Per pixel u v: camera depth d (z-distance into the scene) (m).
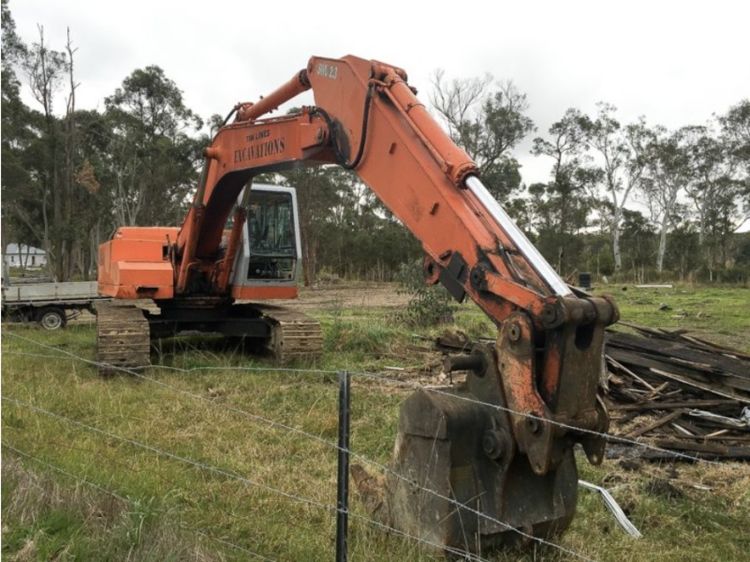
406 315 14.06
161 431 6.10
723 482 5.52
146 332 8.92
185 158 39.97
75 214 36.19
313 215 42.38
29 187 34.31
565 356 3.36
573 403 3.40
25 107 34.16
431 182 4.45
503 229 3.97
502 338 3.62
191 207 9.40
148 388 7.81
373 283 42.72
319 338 9.63
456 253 4.20
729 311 20.83
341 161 5.58
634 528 4.44
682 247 52.03
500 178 41.50
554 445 3.37
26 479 4.15
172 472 4.94
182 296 10.10
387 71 5.07
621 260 54.66
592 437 3.50
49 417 6.22
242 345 11.07
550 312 3.34
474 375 3.84
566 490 3.90
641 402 7.54
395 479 4.01
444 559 3.60
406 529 3.88
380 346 11.12
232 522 4.19
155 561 3.30
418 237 4.56
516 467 3.73
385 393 7.91
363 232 48.78
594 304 3.41
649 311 20.92
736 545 4.31
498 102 40.19
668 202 54.50
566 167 52.75
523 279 3.70
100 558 3.37
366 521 4.01
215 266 10.05
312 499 4.58
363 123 5.11
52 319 15.59
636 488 5.20
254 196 9.99
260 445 5.79
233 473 5.05
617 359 8.34
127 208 39.97
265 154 7.32
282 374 8.84
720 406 7.27
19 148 34.41
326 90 5.86
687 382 7.76
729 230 53.25
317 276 43.12
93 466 4.80
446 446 3.64
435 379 9.03
